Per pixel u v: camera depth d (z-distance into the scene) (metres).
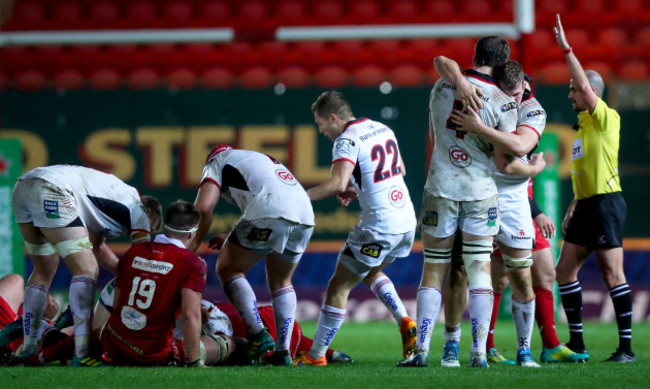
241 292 20.33
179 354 19.48
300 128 45.38
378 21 52.12
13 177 33.00
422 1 55.00
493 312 22.34
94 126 45.59
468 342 29.05
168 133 45.56
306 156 45.28
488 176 18.53
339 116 20.78
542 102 44.56
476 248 18.53
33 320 20.23
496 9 54.78
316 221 44.50
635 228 44.50
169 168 45.56
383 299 22.28
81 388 15.19
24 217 20.05
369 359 23.58
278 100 45.50
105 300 19.83
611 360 22.70
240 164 20.52
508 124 18.38
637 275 43.56
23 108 45.56
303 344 22.11
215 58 52.47
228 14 55.28
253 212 19.97
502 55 18.78
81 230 19.89
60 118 45.56
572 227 23.62
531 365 19.62
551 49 51.91
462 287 19.41
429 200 18.72
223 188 20.91
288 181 20.50
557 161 37.75
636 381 16.64
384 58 51.97
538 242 21.78
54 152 45.53
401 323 21.83
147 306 18.95
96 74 52.41
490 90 18.42
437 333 33.81
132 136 45.62
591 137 23.45
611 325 40.03
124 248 44.16
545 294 22.06
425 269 18.95
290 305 20.69
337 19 52.50
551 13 54.12
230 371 18.08
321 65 52.09
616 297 23.12
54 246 19.81
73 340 20.16
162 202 45.50
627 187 44.81
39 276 20.44
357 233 20.39
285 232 20.02
